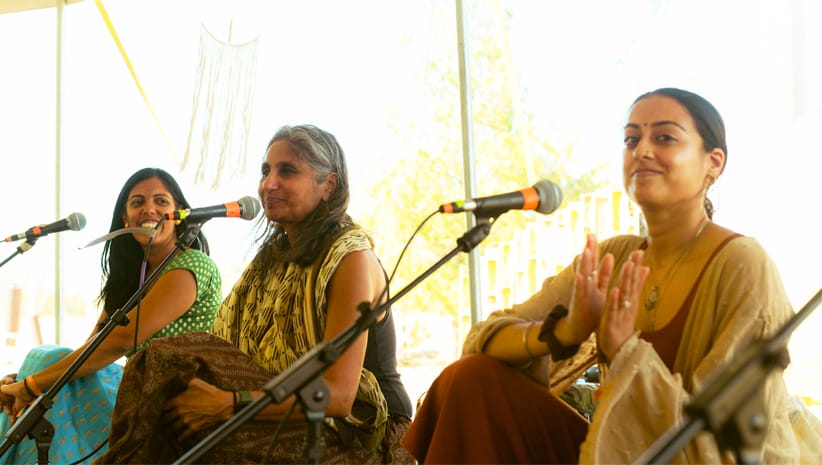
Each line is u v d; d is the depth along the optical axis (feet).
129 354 11.30
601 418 6.15
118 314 9.37
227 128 17.22
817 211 13.78
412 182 24.04
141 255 12.55
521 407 6.81
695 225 7.07
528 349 6.77
